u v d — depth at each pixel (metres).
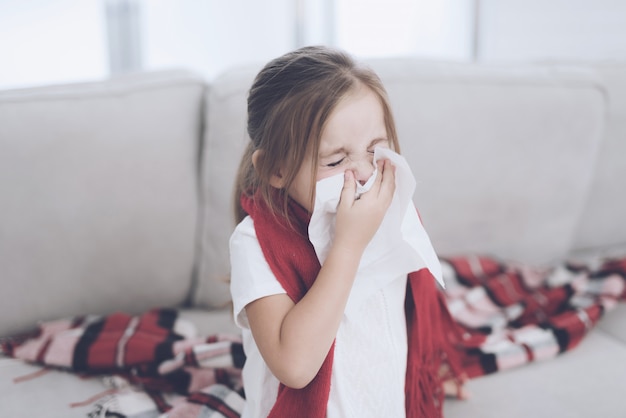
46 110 1.11
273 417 0.78
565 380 1.05
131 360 1.06
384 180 0.75
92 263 1.17
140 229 1.18
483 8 2.19
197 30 3.16
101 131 1.13
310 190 0.74
